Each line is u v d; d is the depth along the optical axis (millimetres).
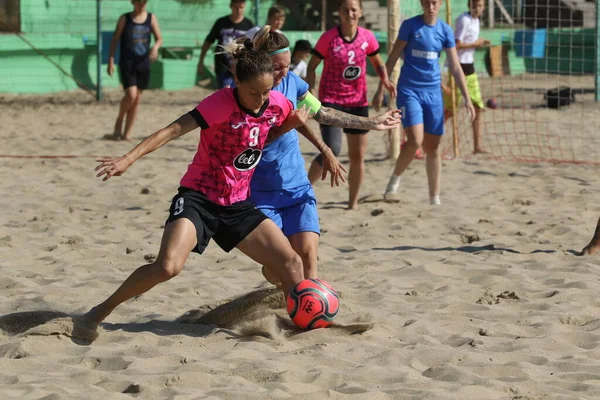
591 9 40875
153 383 5949
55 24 32250
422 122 12711
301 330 7289
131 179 15523
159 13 34250
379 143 20406
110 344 6945
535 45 37406
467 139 20906
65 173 15922
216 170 6730
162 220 12211
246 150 6672
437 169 13141
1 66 29672
